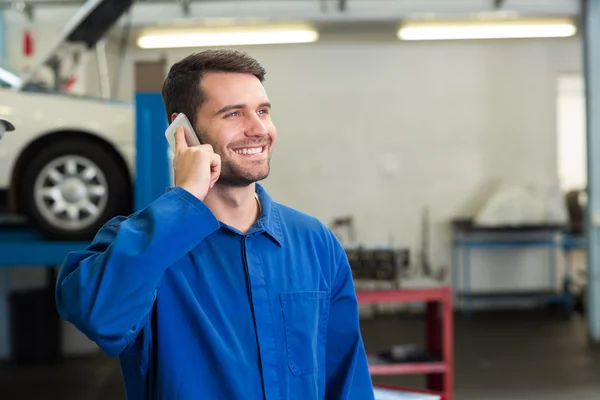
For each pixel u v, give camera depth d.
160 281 1.29
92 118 4.23
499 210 8.12
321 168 8.61
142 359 1.30
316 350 1.38
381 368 3.94
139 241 1.19
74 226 4.18
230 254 1.34
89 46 4.55
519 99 8.63
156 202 1.24
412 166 8.65
